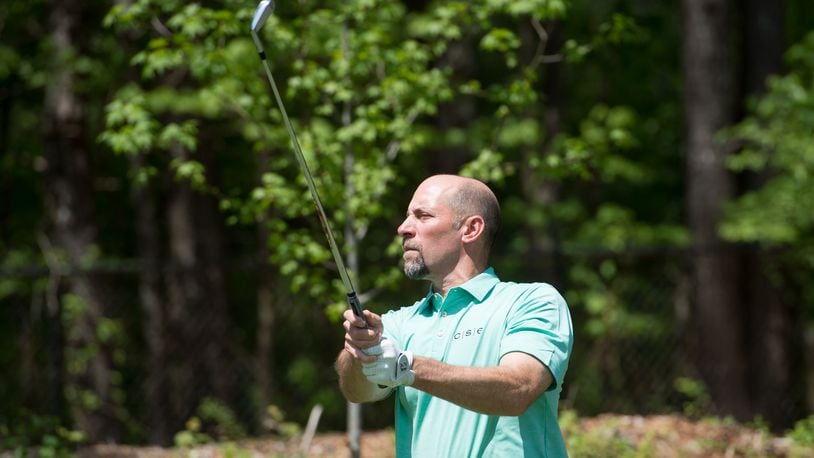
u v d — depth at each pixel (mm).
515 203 29047
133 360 24469
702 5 25766
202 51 12984
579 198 33750
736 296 24562
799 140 23375
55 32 23031
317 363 25047
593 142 14383
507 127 25312
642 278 27844
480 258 7219
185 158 24359
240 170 27953
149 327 23719
